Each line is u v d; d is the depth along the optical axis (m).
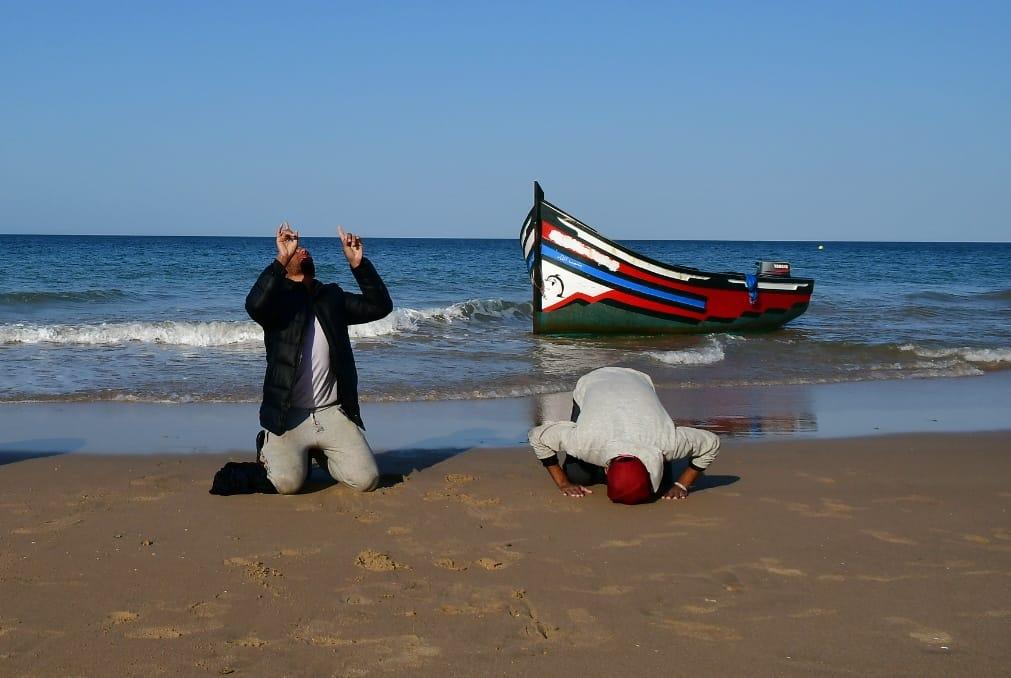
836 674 3.63
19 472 6.69
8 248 62.53
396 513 5.76
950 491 6.48
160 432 8.21
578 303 17.17
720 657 3.76
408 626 4.03
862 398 10.79
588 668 3.65
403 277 34.31
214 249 63.53
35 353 12.98
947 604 4.36
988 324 20.47
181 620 4.07
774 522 5.64
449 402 10.03
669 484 6.41
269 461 6.10
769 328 18.64
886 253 99.31
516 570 4.75
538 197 17.16
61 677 3.53
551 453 6.21
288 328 6.12
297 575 4.64
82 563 4.78
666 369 12.72
